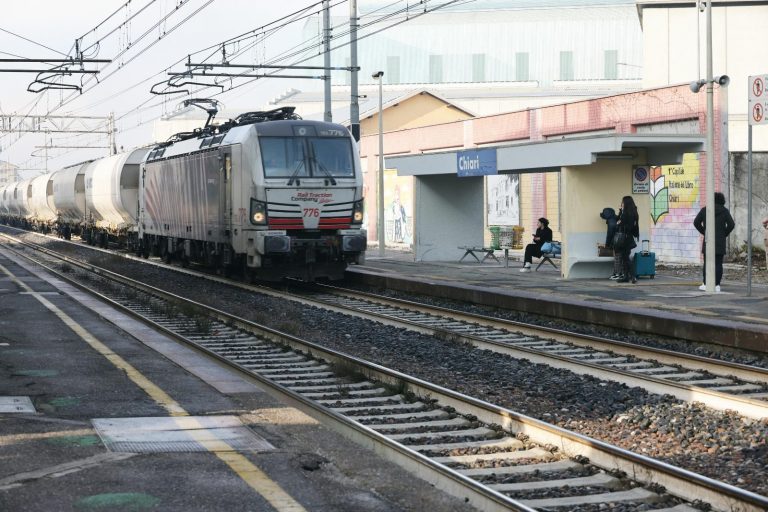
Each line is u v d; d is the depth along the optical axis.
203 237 28.53
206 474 7.27
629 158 23.72
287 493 6.84
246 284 27.28
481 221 31.78
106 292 24.42
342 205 24.83
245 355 14.63
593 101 32.97
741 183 28.88
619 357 14.33
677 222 29.55
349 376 12.61
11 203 83.50
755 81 18.45
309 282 28.03
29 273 31.27
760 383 12.14
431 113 58.53
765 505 6.60
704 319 15.50
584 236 23.83
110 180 43.66
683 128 29.05
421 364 13.94
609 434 9.64
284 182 24.34
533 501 7.29
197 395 10.34
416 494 6.98
